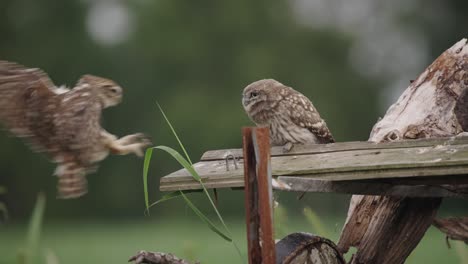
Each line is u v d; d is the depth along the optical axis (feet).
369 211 19.90
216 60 138.31
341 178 16.65
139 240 65.21
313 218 21.31
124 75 137.90
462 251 21.45
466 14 138.10
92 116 16.05
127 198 123.95
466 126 19.92
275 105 24.02
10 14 144.97
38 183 127.65
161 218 111.24
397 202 19.42
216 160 18.33
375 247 19.60
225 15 142.41
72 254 55.42
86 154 16.03
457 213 83.10
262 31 143.74
